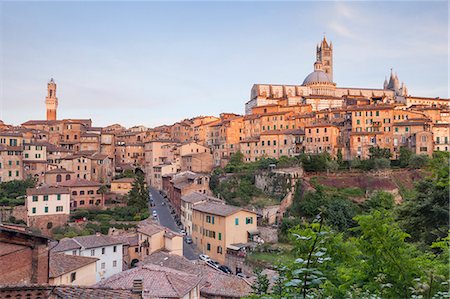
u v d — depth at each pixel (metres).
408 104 184.75
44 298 19.33
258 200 109.81
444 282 15.50
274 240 85.94
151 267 44.38
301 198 103.88
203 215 84.94
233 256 74.94
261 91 194.00
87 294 20.55
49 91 195.50
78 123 167.50
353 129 135.00
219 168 142.00
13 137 126.81
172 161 165.25
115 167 167.62
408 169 109.56
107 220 104.88
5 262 23.98
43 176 128.00
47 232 98.00
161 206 126.50
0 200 104.19
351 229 24.89
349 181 105.69
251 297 22.89
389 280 19.59
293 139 138.00
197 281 41.44
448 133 126.31
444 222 36.16
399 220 41.56
